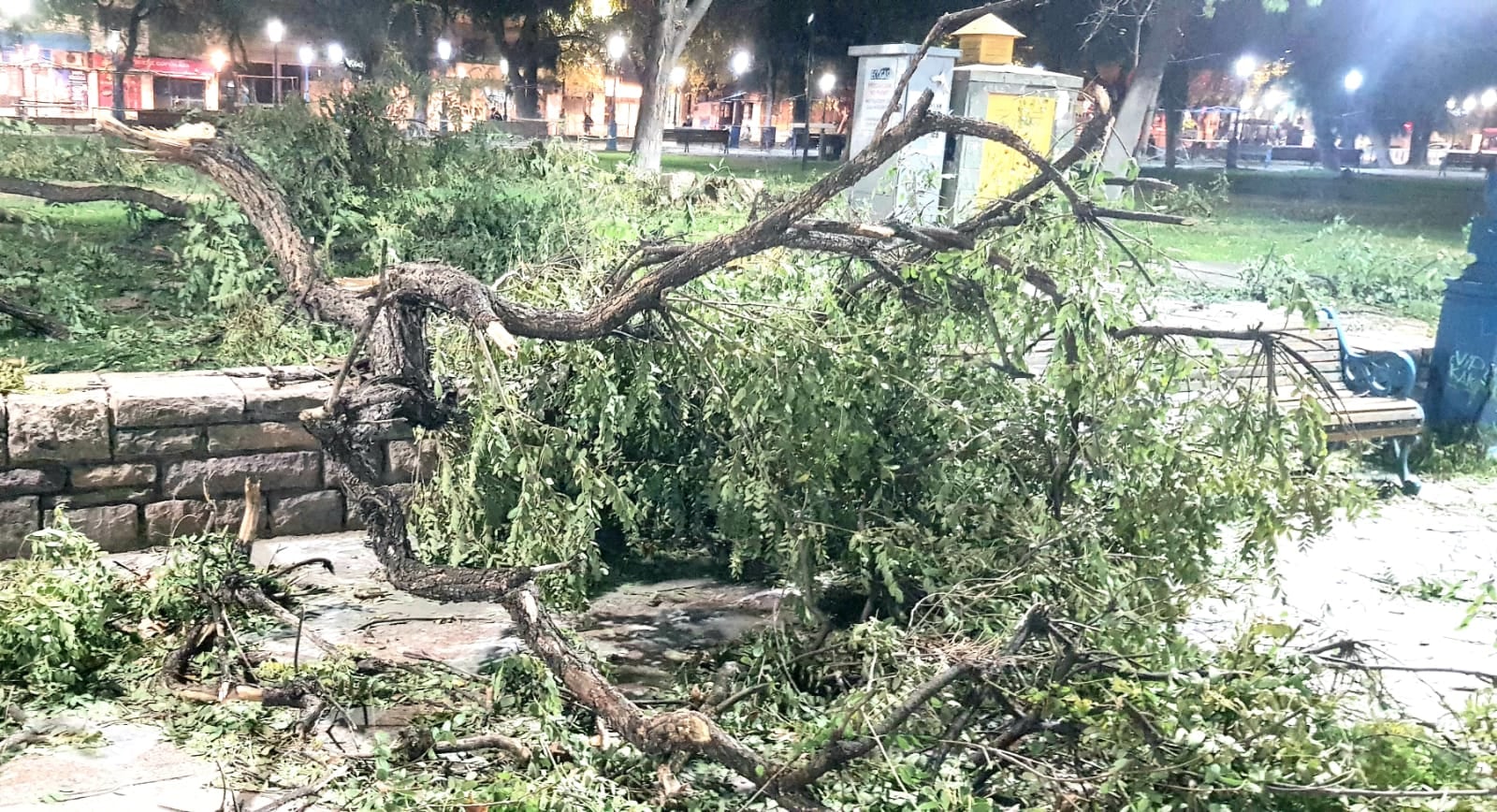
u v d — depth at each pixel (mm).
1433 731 3734
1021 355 5070
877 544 4805
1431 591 5699
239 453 5605
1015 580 4418
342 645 4605
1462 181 32188
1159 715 3557
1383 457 7961
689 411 5578
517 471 4672
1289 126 41781
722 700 4156
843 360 4836
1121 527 4844
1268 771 3295
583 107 29594
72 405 5203
